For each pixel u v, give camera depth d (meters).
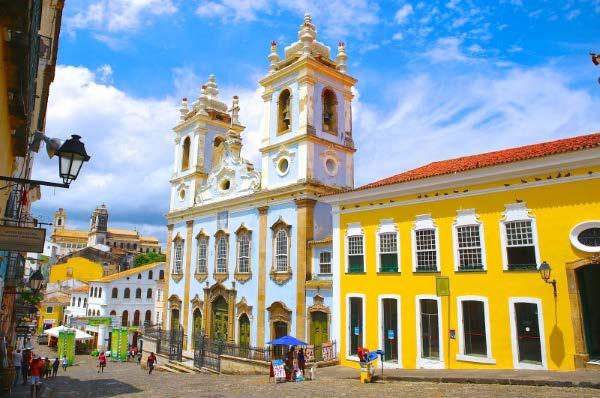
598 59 12.61
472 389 12.98
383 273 20.56
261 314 28.00
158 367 33.62
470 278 17.69
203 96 39.34
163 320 38.34
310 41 29.36
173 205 39.94
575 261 15.18
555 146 18.73
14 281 17.44
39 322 67.06
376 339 20.33
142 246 125.06
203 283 34.09
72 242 119.81
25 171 14.98
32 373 17.22
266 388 16.72
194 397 15.00
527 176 16.67
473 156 23.58
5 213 11.62
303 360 19.41
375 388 14.71
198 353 30.25
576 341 14.84
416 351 18.80
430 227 19.23
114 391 19.70
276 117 30.05
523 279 16.31
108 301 57.28
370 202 21.66
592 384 11.94
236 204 31.70
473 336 17.41
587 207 15.14
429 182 19.28
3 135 8.05
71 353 41.19
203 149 38.34
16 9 5.94
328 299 24.23
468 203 18.19
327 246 25.22
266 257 28.52
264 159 30.31
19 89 7.80
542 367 15.45
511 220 16.88
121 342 46.09
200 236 35.38
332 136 29.05
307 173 27.00
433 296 18.66
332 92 29.89
